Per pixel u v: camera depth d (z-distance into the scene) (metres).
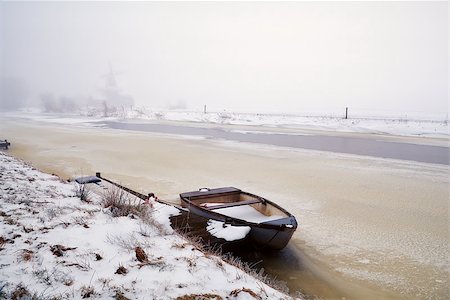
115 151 25.22
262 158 23.11
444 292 7.14
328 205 12.98
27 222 6.37
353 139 34.41
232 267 5.50
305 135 37.88
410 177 17.88
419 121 51.62
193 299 4.04
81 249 5.22
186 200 10.56
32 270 4.38
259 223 8.32
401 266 8.26
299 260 8.52
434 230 10.55
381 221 11.30
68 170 18.45
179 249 5.70
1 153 19.88
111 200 8.18
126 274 4.51
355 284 7.42
